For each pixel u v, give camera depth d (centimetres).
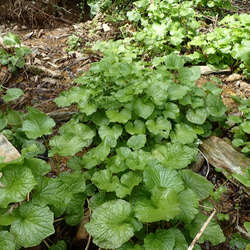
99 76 86
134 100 79
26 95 100
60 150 62
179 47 121
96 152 66
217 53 116
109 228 50
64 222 63
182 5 132
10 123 80
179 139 74
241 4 170
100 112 83
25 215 50
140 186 60
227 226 65
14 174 52
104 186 59
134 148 68
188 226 57
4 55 107
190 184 65
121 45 113
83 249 60
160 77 87
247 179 60
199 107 85
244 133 81
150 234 52
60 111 92
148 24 125
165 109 81
